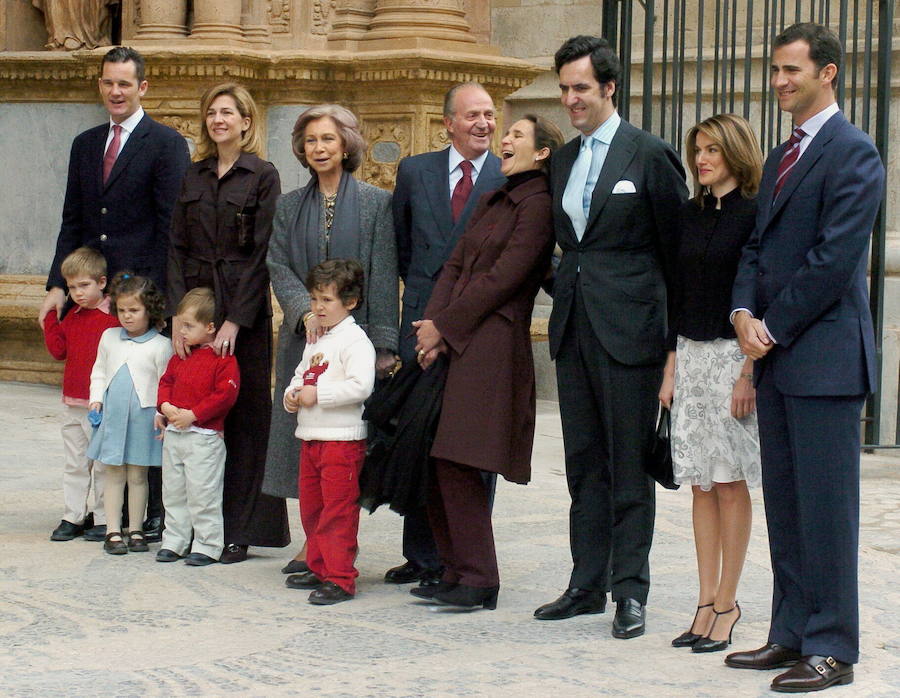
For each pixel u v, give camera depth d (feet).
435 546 21.71
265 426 22.98
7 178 44.29
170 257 23.47
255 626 18.93
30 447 33.12
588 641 18.47
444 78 39.17
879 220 34.53
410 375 19.88
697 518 18.47
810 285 16.22
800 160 16.70
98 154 25.31
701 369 18.06
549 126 20.04
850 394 16.42
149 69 39.24
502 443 19.39
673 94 32.91
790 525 17.19
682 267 18.24
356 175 40.14
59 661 17.16
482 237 20.02
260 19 39.99
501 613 19.88
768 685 16.67
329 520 20.53
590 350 19.08
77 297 24.08
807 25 16.69
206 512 22.59
